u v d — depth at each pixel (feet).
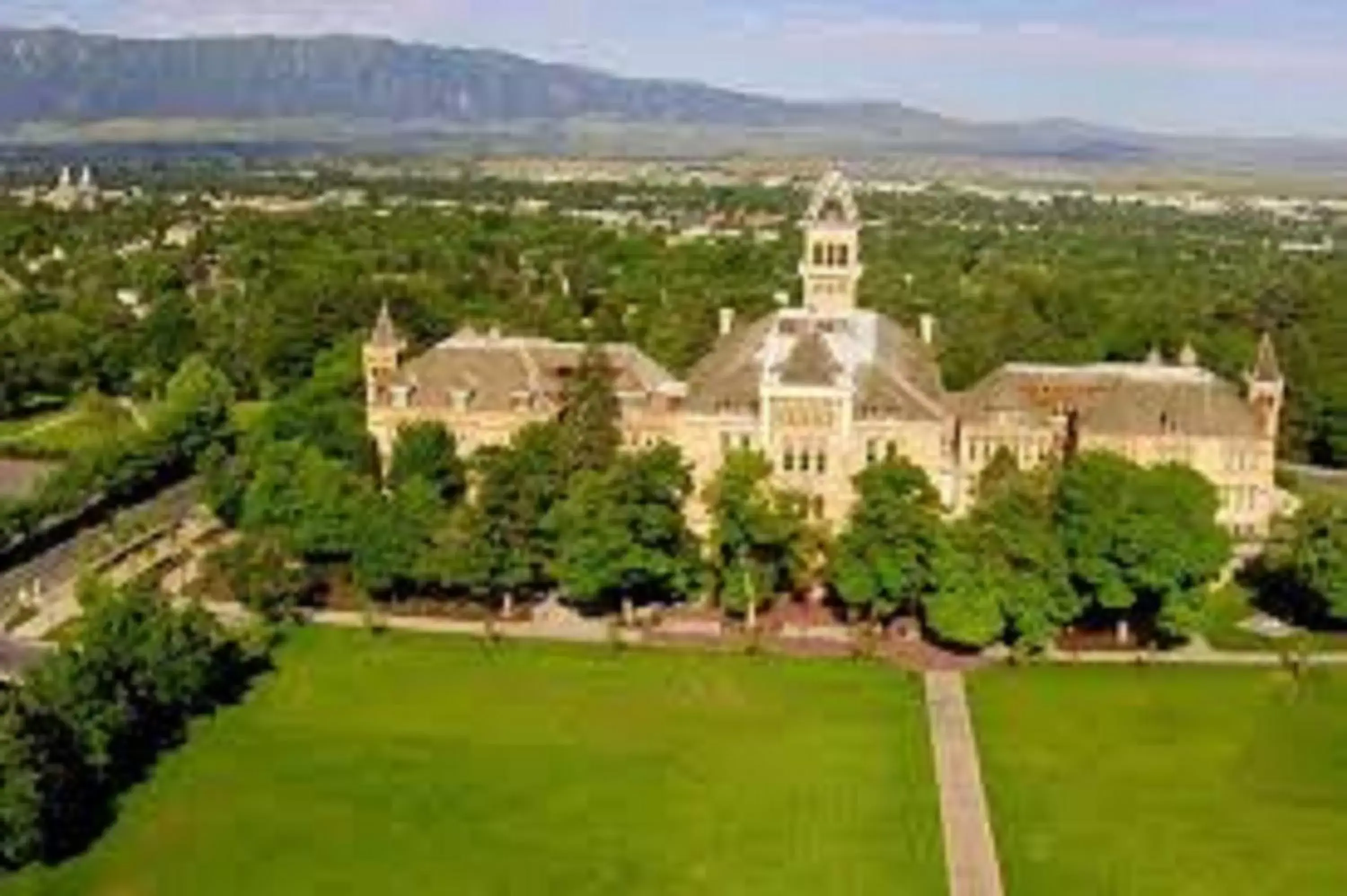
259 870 429.38
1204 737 531.09
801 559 640.58
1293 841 456.86
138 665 506.48
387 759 502.79
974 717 542.98
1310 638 628.69
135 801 468.75
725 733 527.81
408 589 655.35
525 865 434.30
